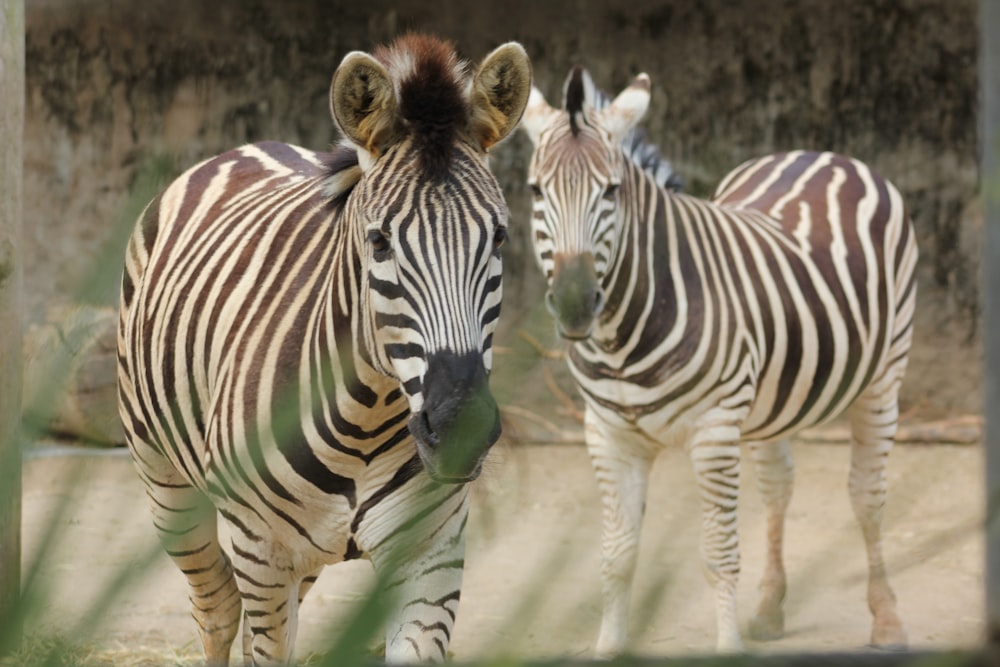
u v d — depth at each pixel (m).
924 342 17.50
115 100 17.75
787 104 17.95
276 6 17.97
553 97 18.09
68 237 17.69
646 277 7.91
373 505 5.06
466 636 8.33
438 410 4.17
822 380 8.65
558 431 15.05
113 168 17.80
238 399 5.15
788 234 9.00
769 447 9.14
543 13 17.98
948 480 13.66
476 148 4.82
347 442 4.95
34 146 17.72
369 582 1.42
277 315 5.25
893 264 9.48
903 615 9.33
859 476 9.28
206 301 5.69
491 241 4.50
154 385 6.02
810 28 17.84
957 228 17.53
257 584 5.36
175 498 6.64
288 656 5.60
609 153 7.86
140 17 17.77
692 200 8.58
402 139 4.68
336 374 4.88
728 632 7.86
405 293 4.43
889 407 9.36
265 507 5.16
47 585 1.35
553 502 12.23
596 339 7.95
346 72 4.62
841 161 10.05
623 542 8.01
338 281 4.90
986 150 2.40
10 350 6.64
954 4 17.55
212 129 18.02
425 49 4.72
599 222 7.70
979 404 17.25
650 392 7.88
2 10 6.72
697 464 7.93
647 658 1.54
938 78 17.64
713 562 7.92
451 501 4.93
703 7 17.89
